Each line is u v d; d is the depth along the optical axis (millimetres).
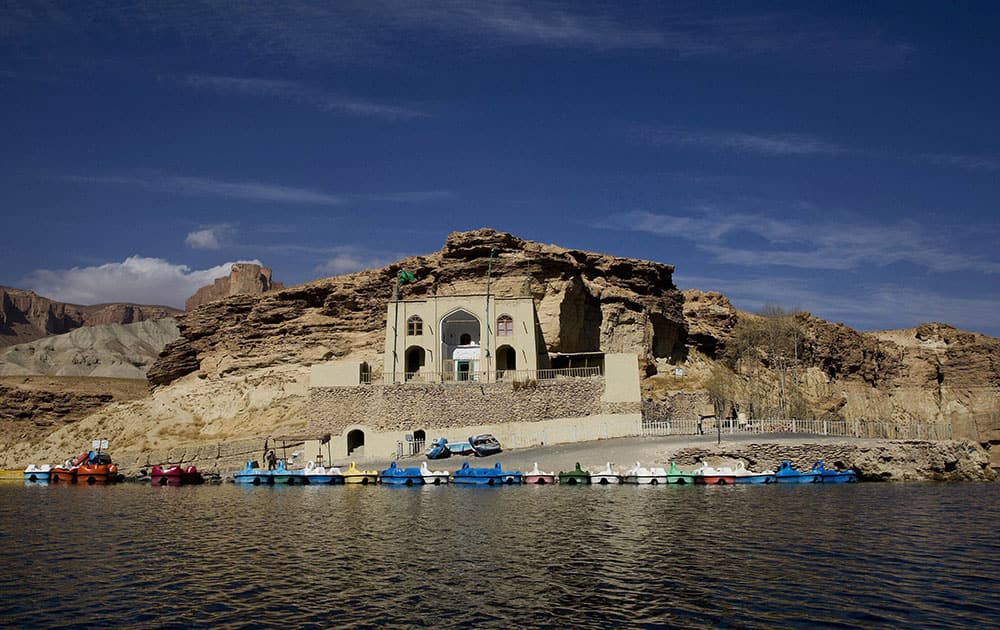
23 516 44875
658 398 74500
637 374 69375
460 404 70750
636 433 68062
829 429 70562
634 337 92812
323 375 73062
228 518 42875
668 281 103875
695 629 22828
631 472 57000
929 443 63062
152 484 67312
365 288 102562
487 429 70000
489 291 79062
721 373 99812
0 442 120562
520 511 43344
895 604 25078
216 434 95500
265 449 77125
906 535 36188
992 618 23719
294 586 27484
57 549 34438
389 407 71375
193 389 104250
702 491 52125
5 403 126875
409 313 77188
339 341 100688
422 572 29344
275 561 31438
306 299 106938
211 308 113938
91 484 69188
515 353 77312
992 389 144750
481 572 29266
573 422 69125
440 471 60781
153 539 36562
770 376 107938
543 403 69875
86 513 46031
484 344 75812
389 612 24453
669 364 100062
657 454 60938
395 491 54688
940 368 150875
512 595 26203
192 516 43969
